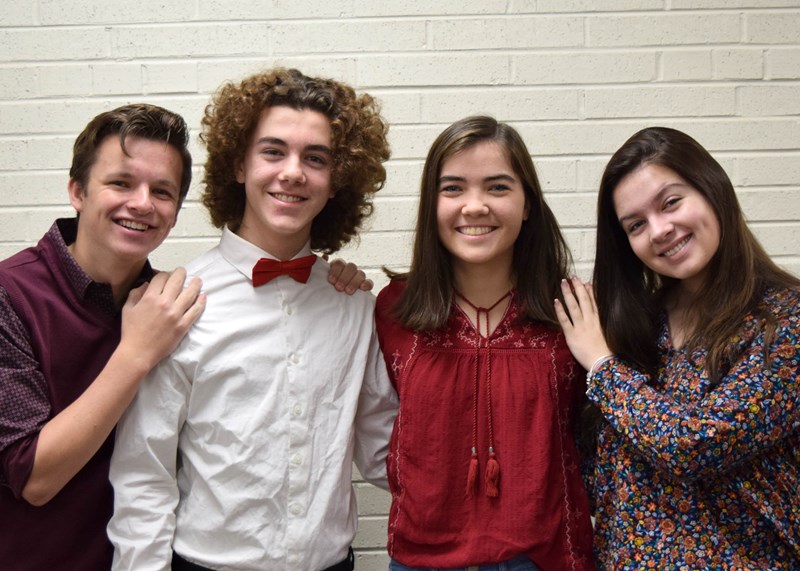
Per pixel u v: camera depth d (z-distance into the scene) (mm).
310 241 1685
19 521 1394
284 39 1987
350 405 1515
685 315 1475
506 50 2006
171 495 1425
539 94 2008
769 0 2018
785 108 2023
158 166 1425
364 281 1621
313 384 1473
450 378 1495
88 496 1445
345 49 1993
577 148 2016
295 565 1407
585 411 1520
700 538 1324
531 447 1443
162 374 1421
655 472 1381
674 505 1353
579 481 1480
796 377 1277
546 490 1430
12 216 1993
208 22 1983
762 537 1319
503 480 1439
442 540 1443
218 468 1407
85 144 1432
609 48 2010
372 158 1555
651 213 1400
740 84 2020
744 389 1269
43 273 1442
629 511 1388
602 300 1533
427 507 1446
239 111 1455
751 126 2020
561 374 1501
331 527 1460
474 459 1450
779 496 1316
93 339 1441
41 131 1991
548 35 2006
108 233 1405
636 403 1348
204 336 1436
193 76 1988
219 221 1615
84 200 1429
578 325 1499
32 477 1319
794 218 2029
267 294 1504
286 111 1453
